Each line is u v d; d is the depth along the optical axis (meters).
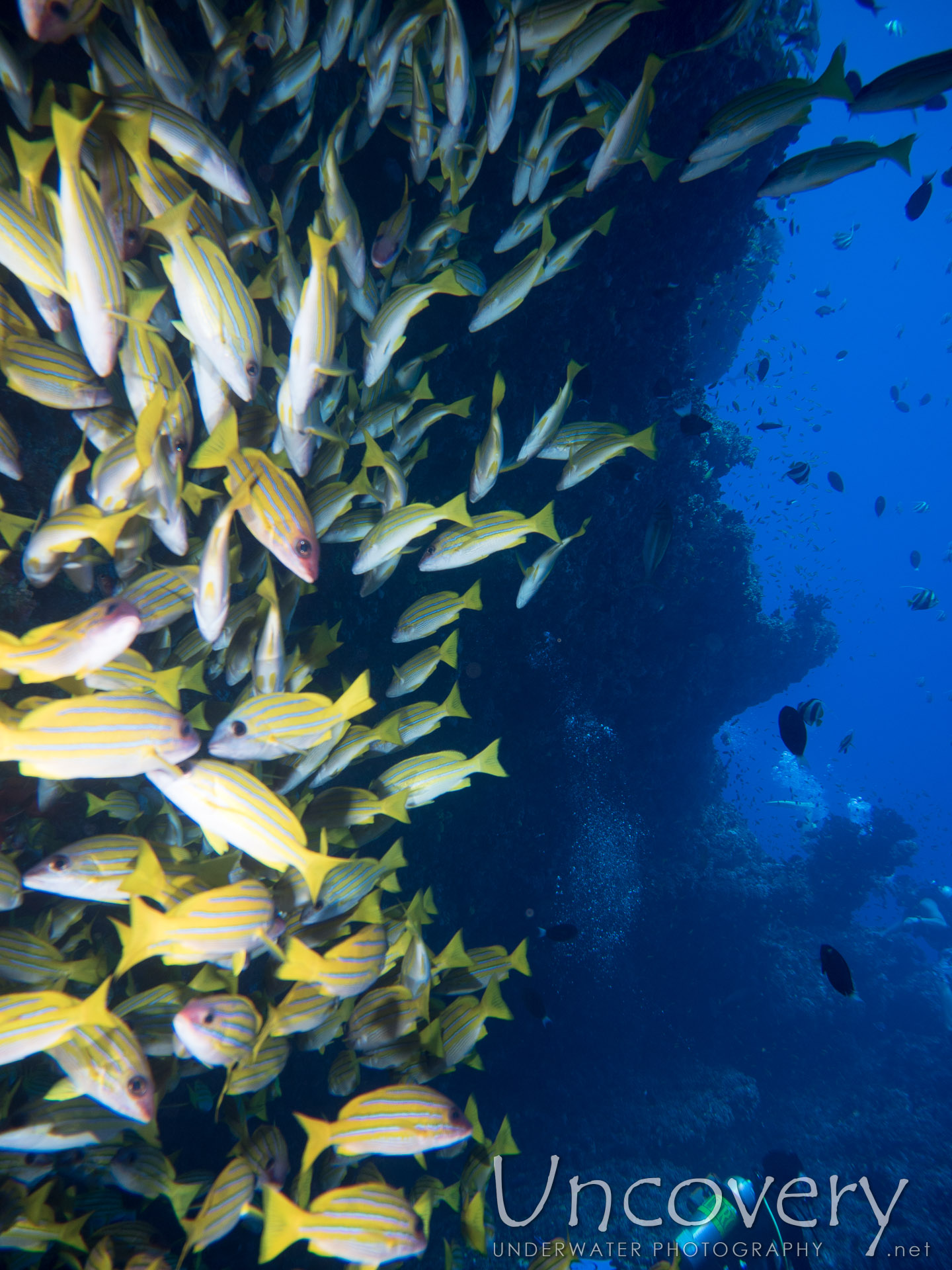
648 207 8.24
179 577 3.24
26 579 3.81
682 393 10.16
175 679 2.86
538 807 10.59
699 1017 12.30
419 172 4.23
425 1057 3.75
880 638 94.69
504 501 8.47
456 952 4.05
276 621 3.21
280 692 2.99
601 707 11.76
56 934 3.63
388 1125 2.86
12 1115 2.86
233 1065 3.19
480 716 9.02
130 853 2.92
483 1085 9.88
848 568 94.50
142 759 2.36
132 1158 3.44
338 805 3.79
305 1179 2.83
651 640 12.34
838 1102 11.45
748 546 12.73
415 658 4.44
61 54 3.92
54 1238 3.13
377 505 5.20
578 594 9.83
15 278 3.72
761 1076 11.87
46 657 2.26
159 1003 3.23
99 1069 2.49
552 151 4.14
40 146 2.71
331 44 3.90
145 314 2.53
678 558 11.74
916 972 14.54
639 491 10.29
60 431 4.14
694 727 13.60
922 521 89.88
